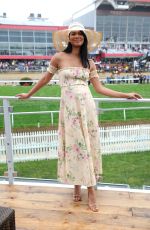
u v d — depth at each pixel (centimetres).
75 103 299
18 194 351
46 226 291
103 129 693
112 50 6650
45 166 643
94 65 321
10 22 6172
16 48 6066
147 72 5319
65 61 303
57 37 331
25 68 5412
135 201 333
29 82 3694
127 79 3878
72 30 294
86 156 307
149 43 7175
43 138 679
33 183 378
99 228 287
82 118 300
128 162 648
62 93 307
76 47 302
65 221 299
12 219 200
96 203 330
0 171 575
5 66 5369
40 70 5438
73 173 314
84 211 316
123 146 695
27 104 1445
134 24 7012
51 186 370
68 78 300
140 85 3625
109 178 594
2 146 609
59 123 317
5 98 349
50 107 1432
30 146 665
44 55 6262
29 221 299
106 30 6938
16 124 1212
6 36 5928
